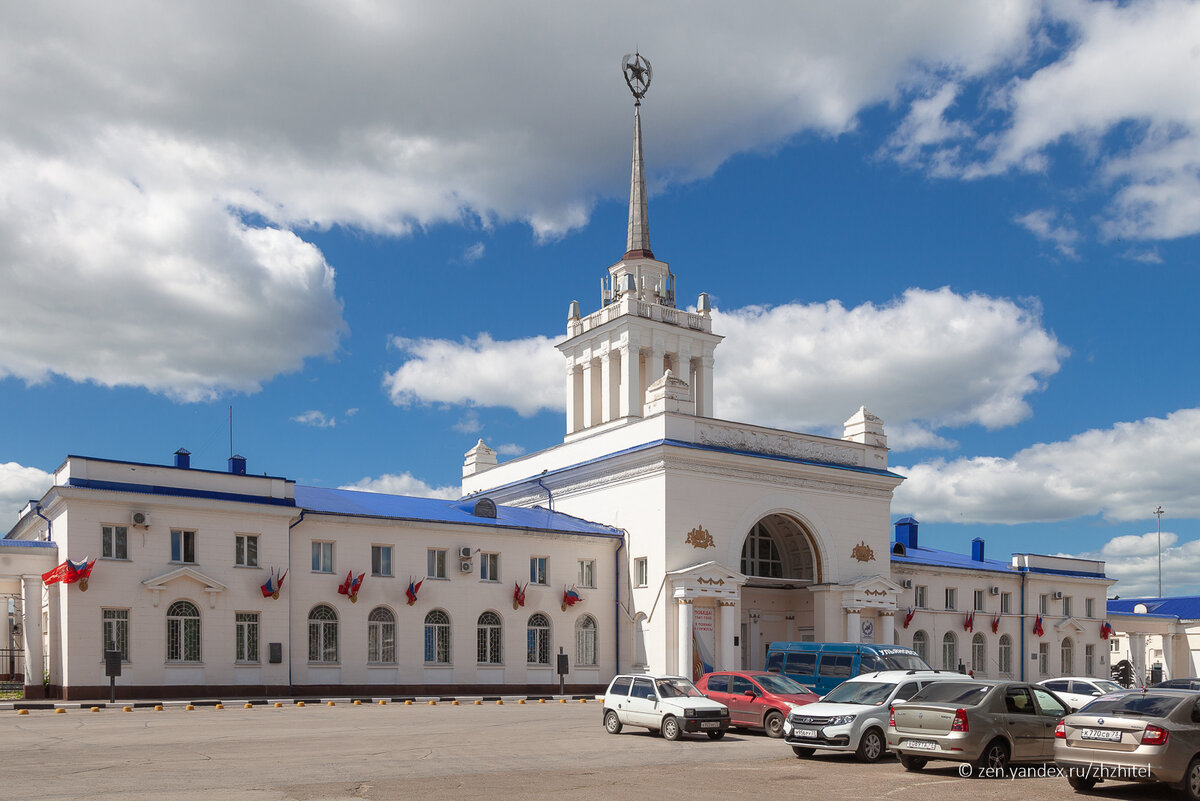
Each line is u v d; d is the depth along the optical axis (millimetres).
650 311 58250
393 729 27000
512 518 48344
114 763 19219
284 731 25875
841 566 51656
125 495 36125
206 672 37031
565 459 54750
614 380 58406
